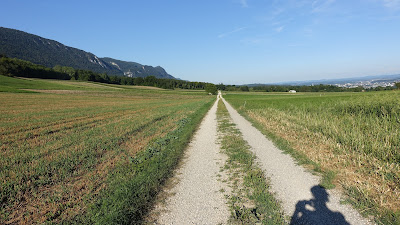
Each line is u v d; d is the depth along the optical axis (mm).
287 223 4113
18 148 10102
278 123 15430
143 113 25938
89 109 31078
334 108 18172
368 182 5566
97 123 18156
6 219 4535
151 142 10938
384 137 9031
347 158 7461
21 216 4613
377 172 6035
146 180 6004
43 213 4707
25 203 5176
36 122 18562
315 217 4262
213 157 8492
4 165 7629
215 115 23875
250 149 9477
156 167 7004
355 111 16141
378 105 15133
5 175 6664
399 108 13156
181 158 8469
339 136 9961
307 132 11711
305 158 7734
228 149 9523
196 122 18078
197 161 8047
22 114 24125
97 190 5625
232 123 17234
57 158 8281
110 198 5078
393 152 7406
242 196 5207
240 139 11414
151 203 4996
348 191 5156
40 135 13336
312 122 13570
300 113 18266
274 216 4285
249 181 5984
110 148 9891
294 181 5949
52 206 4949
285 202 4867
